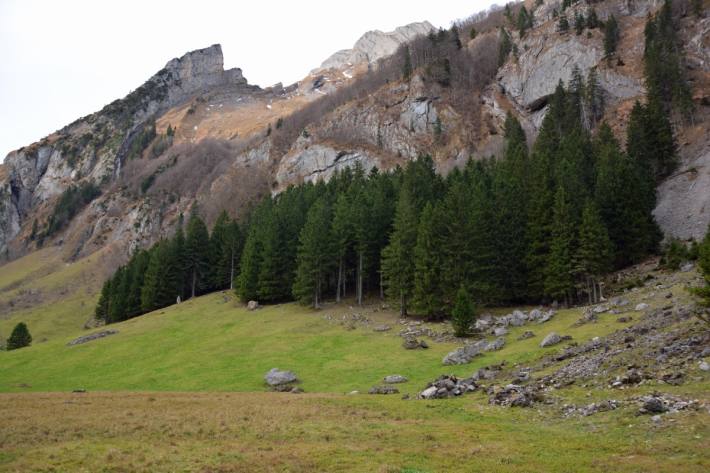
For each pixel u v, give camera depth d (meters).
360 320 79.38
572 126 134.88
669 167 108.94
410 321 76.69
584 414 26.59
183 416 32.22
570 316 64.62
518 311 69.94
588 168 100.19
